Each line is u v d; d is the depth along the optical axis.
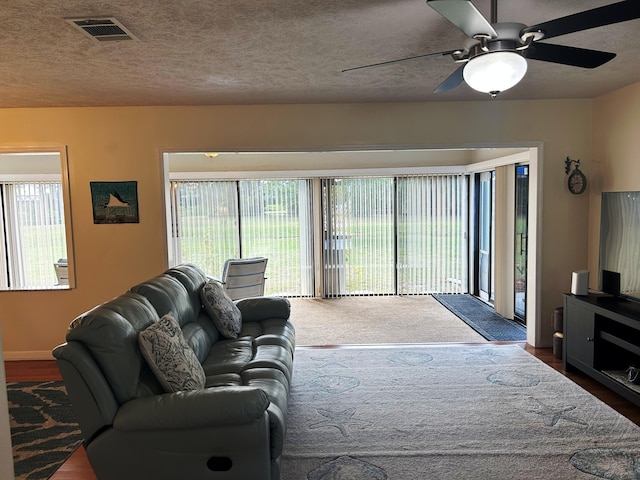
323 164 7.23
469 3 1.62
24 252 6.98
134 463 2.04
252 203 7.30
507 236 5.75
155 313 2.63
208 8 2.22
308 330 5.39
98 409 2.04
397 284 7.35
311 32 2.55
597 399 3.30
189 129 4.40
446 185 7.24
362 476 2.39
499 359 4.17
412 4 2.20
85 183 4.41
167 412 2.00
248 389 2.08
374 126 4.43
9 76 3.30
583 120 4.40
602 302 3.54
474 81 2.17
